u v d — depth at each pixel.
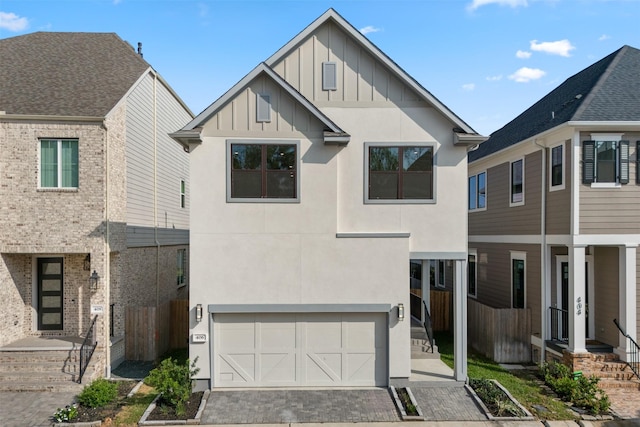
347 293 11.82
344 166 12.17
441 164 12.24
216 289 11.70
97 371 12.36
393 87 12.34
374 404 10.71
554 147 13.70
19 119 12.84
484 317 15.21
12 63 15.61
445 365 13.09
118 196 14.02
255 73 11.64
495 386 11.64
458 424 9.73
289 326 11.89
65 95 13.92
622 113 12.47
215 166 11.78
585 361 12.44
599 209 12.57
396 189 12.22
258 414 10.16
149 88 16.89
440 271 22.86
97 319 12.84
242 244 11.75
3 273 13.02
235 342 11.83
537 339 14.12
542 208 14.12
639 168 12.61
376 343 11.94
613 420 10.00
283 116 11.88
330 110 12.31
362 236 11.86
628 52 15.10
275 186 11.86
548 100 17.88
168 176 19.20
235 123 11.84
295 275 11.78
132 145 15.21
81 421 9.70
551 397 11.19
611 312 13.15
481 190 19.36
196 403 10.69
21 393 11.29
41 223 12.95
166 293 19.02
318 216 11.85
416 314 16.44
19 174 12.91
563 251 14.11
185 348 15.91
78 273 14.32
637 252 12.54
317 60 12.40
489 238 18.41
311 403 10.76
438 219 12.18
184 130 11.59
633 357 12.39
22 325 14.01
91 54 16.89
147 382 10.27
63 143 13.12
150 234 16.98
